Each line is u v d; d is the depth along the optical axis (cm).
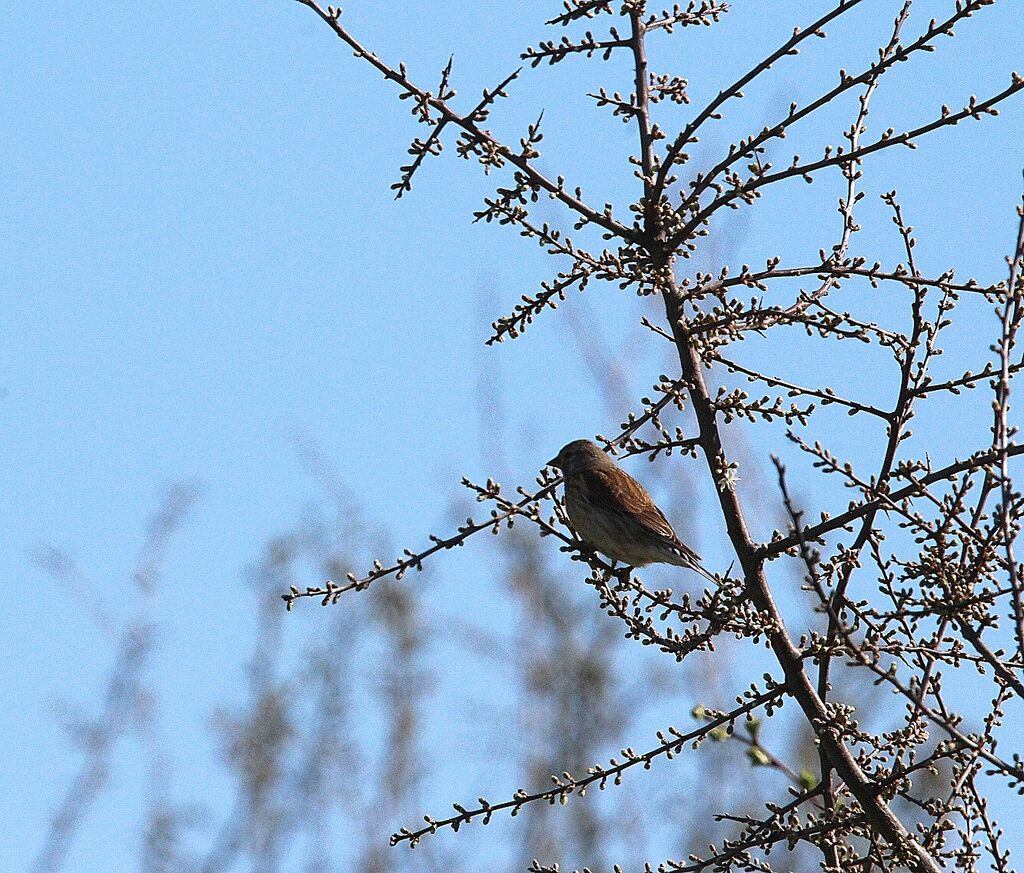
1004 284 1029
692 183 1070
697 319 1077
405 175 1085
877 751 1020
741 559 1041
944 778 1631
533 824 2239
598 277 1080
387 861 2195
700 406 1075
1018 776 823
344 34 1049
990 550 938
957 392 1016
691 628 1098
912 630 978
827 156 1031
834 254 1071
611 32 1110
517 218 1083
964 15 1001
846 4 1008
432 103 1063
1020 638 795
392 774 2270
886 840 988
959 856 977
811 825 1002
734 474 1062
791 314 1052
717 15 1135
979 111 1008
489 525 1130
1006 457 834
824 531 989
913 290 1038
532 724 2344
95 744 1855
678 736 1043
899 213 1052
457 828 1055
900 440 1022
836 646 977
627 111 1112
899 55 1015
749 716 1035
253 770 2234
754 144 1041
